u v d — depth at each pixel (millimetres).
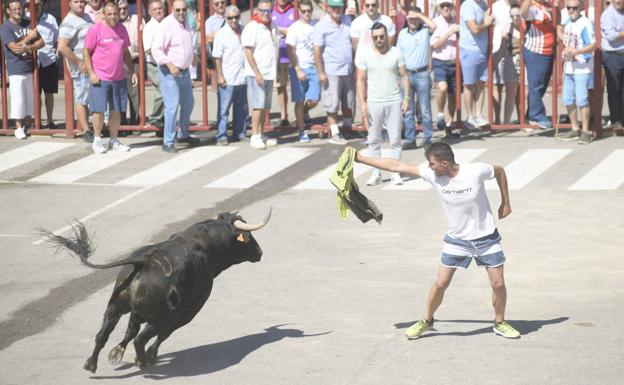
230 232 18625
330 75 37844
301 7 37781
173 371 18250
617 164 33719
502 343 19094
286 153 37188
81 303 22359
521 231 27047
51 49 40469
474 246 18875
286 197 31625
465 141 37781
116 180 34094
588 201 29766
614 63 36625
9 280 24078
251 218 29234
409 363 18219
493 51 38750
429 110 36438
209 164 35938
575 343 18938
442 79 38312
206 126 40062
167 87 37156
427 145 36719
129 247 26703
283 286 23094
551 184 31844
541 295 21938
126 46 37844
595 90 37156
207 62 45344
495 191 31328
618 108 37188
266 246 26391
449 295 22156
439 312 21078
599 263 24031
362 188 32469
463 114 41938
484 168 18656
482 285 22797
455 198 18656
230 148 38156
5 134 41188
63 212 30375
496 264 18984
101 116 37469
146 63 42219
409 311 21141
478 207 18734
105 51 36906
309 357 18688
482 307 21312
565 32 36156
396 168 19172
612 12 36188
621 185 31359
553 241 26031
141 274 17375
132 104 40656
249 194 32031
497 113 40156
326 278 23609
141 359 18062
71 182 33938
